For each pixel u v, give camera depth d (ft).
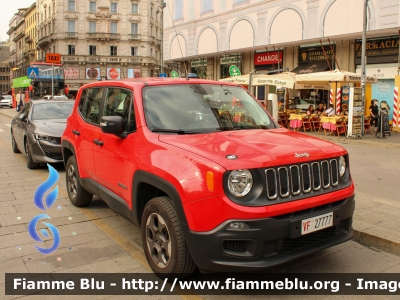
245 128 13.97
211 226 9.99
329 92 68.08
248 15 74.64
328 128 52.39
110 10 206.90
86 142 16.78
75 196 19.03
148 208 11.93
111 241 15.02
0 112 109.29
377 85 61.31
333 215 11.13
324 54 67.10
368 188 22.57
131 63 210.59
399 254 13.80
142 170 12.03
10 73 376.07
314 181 11.10
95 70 207.72
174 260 10.94
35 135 27.55
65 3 204.85
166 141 12.00
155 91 14.11
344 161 12.26
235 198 9.90
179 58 94.63
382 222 16.02
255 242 9.86
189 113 13.67
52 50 219.61
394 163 31.55
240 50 79.00
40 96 97.40
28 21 291.99
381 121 49.60
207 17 84.33
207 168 10.12
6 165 30.86
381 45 59.26
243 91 16.20
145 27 210.59
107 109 15.71
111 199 14.56
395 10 52.54
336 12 59.47
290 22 66.80
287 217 10.32
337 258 13.60
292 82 49.96
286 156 10.61
